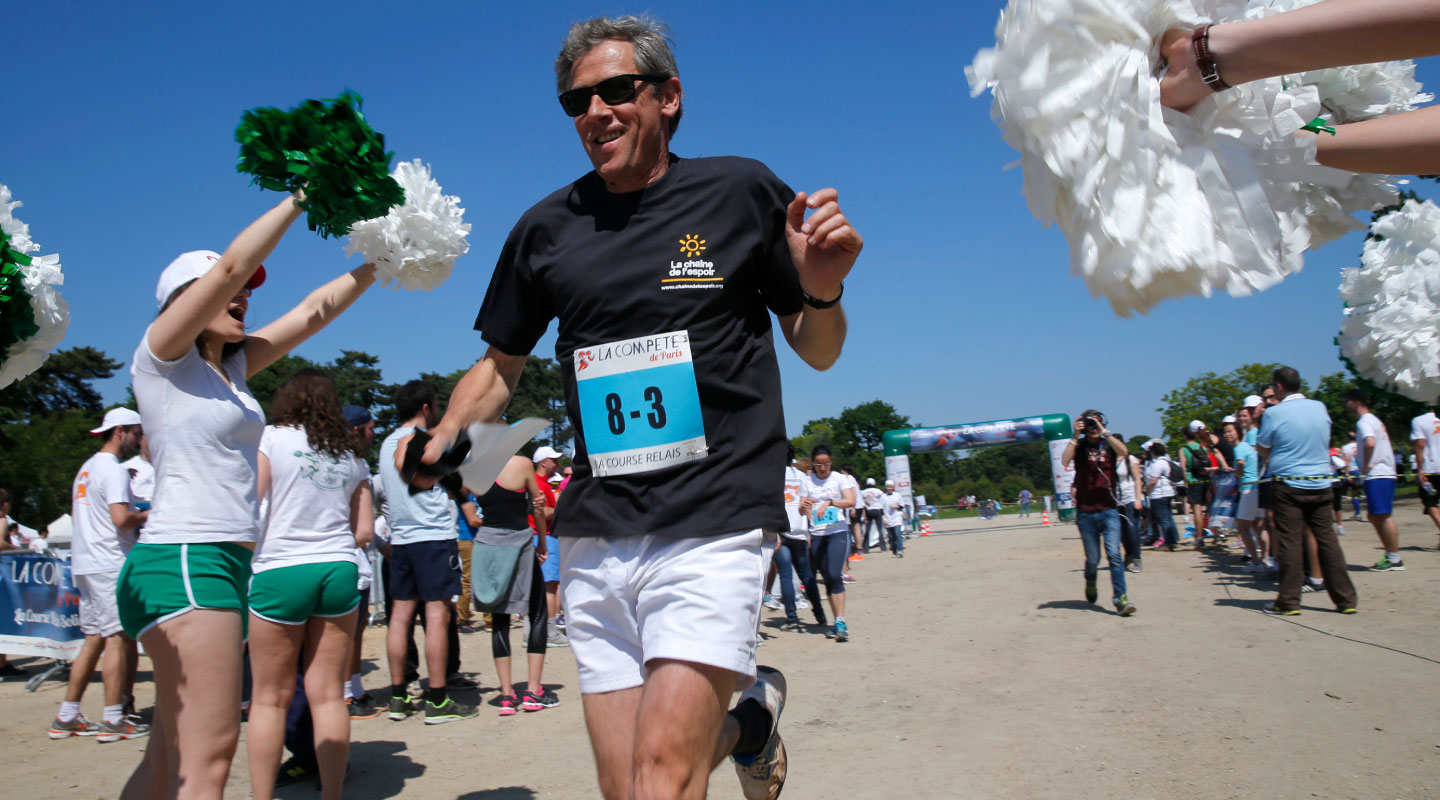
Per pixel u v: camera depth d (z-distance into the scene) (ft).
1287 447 24.97
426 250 10.25
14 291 8.12
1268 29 3.59
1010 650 22.91
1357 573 31.09
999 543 71.05
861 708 17.90
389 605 19.26
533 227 7.50
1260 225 3.76
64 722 18.76
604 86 7.02
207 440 8.50
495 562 18.89
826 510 27.02
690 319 6.74
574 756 15.65
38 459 94.63
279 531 11.71
